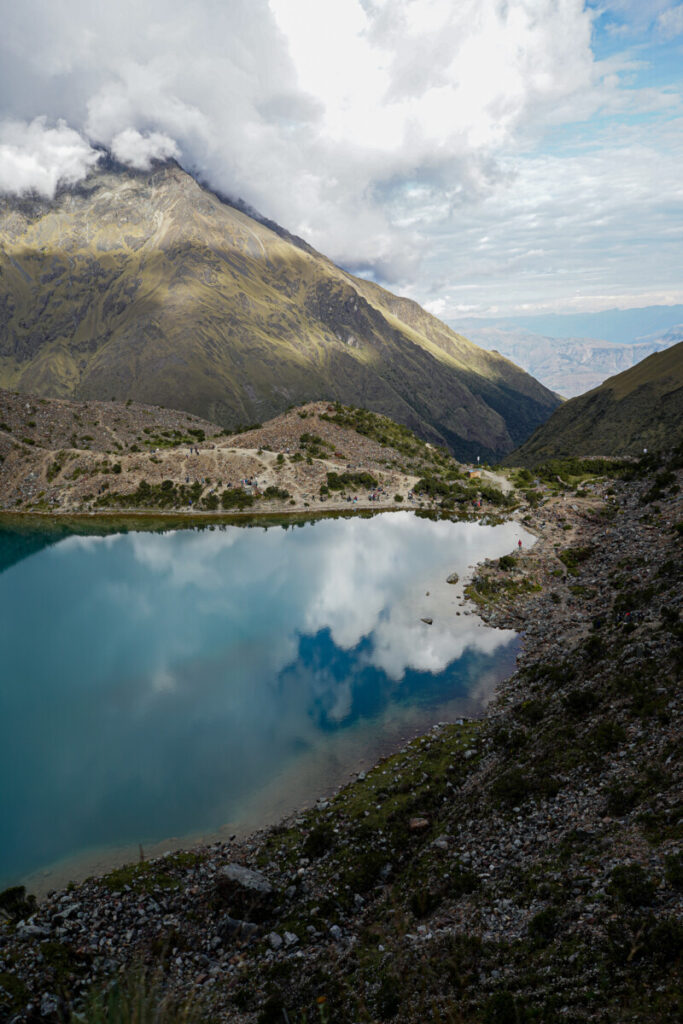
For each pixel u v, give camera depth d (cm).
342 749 5606
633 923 1962
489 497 16638
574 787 3288
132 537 15212
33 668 7875
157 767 5488
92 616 9794
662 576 6431
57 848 4403
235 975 2666
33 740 6084
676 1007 1513
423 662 7406
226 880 3359
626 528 10725
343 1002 2144
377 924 2781
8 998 2547
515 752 4150
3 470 19850
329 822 4109
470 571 10925
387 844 3619
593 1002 1666
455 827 3484
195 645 8525
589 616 7638
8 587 11444
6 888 3972
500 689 6419
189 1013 2116
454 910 2633
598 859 2514
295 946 2806
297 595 10450
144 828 4597
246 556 13100
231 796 4975
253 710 6544
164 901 3456
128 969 2802
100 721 6462
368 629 8675
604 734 3588
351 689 6844
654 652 4309
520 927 2255
